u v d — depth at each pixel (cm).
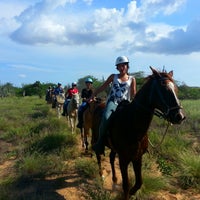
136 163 608
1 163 986
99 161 788
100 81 3044
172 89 528
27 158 892
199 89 3569
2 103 3756
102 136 652
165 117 537
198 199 686
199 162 795
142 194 669
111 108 648
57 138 1134
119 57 664
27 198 688
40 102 3922
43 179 809
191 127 1408
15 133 1412
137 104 576
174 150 956
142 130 575
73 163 930
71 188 748
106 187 745
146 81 579
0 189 711
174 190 719
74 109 1396
